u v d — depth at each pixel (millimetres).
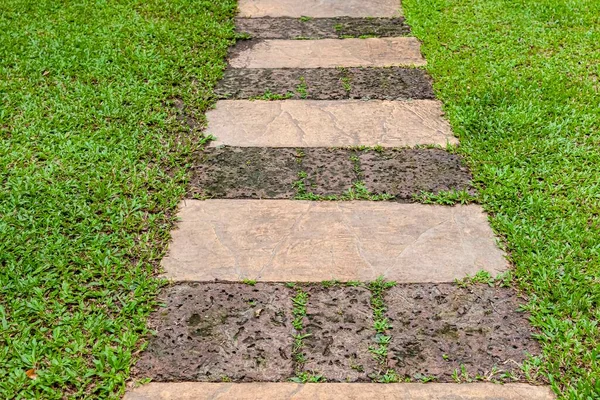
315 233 3533
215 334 2938
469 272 3264
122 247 3416
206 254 3389
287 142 4340
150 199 3760
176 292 3158
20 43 5492
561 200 3689
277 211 3699
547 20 6004
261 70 5305
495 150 4180
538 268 3225
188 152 4184
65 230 3480
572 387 2660
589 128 4340
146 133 4359
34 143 4199
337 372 2758
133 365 2791
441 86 4953
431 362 2801
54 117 4441
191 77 5098
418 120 4594
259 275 3258
